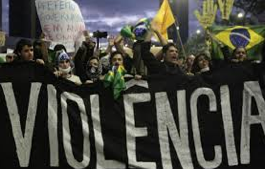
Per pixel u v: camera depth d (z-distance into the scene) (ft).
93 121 15.81
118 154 15.80
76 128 15.75
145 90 16.12
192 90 16.29
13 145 15.60
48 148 15.65
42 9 22.76
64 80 15.85
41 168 15.60
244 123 16.39
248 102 16.43
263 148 16.35
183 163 16.03
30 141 15.62
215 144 16.21
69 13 22.84
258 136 16.39
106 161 15.76
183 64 25.61
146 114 16.07
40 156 15.62
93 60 19.63
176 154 16.05
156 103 16.14
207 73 16.42
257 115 16.44
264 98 16.43
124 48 23.21
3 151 15.56
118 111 15.94
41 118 15.70
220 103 16.35
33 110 15.70
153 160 15.93
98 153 15.76
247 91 16.44
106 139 15.80
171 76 16.26
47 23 22.75
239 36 21.91
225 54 21.16
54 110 15.74
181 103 16.22
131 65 19.86
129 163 15.79
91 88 15.92
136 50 19.48
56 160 15.62
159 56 20.06
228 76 16.43
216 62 16.70
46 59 19.67
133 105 16.03
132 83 16.12
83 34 23.21
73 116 15.75
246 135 16.35
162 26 21.93
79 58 21.16
